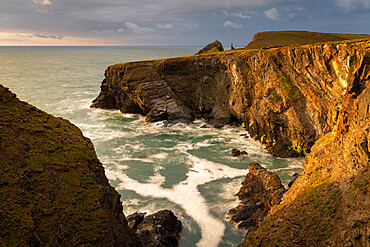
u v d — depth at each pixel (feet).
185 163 162.71
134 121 262.26
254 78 209.15
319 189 80.89
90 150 73.26
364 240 57.52
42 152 64.85
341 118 90.79
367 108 75.00
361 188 65.98
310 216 75.05
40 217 53.16
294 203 83.87
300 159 165.78
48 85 475.72
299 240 72.49
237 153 172.86
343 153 81.35
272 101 176.04
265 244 77.71
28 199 54.34
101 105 312.71
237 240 96.84
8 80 527.40
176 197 124.47
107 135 218.38
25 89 428.15
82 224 56.24
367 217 59.21
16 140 63.26
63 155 67.10
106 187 69.21
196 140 206.39
